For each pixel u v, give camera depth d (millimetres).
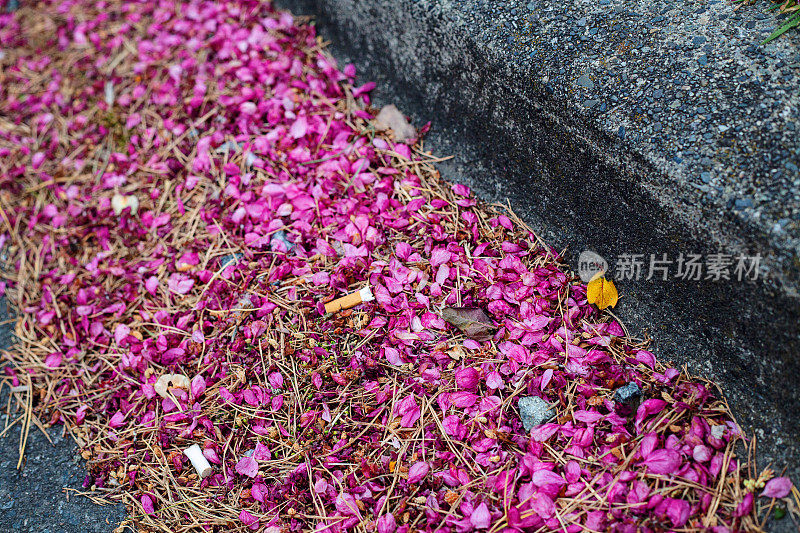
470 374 1932
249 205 2553
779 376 1659
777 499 1624
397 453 1881
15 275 2770
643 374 1931
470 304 2094
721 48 1908
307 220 2436
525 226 2336
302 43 3189
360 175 2512
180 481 2002
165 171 2848
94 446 2164
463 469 1797
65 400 2311
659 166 1784
